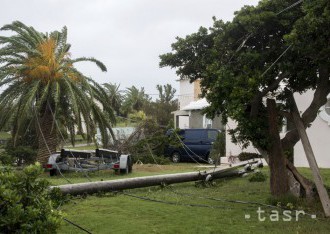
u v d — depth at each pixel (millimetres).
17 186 4746
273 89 9867
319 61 8312
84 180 14773
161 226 7832
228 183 14148
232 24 9125
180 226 7809
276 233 7277
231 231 7445
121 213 9008
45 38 19969
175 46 10398
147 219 8430
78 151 17359
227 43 9320
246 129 9680
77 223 8070
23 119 17578
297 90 10320
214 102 8867
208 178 13539
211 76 9164
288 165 10156
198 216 8664
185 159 24594
